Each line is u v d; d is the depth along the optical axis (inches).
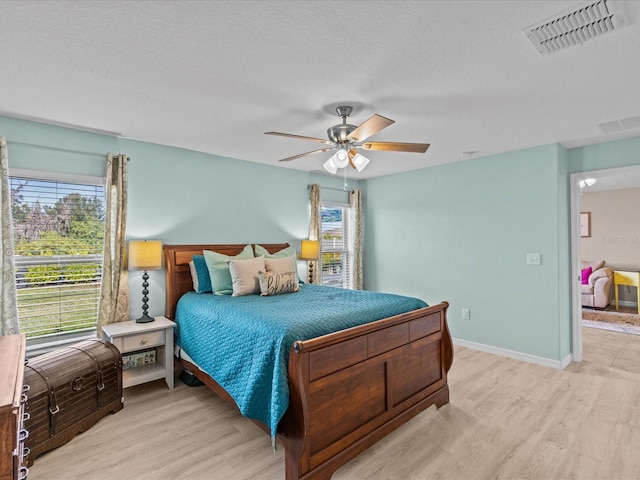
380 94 92.6
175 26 62.8
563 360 143.0
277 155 158.6
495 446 88.9
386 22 61.9
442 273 180.9
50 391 86.7
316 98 95.0
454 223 175.3
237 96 93.7
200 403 114.3
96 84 86.2
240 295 128.0
